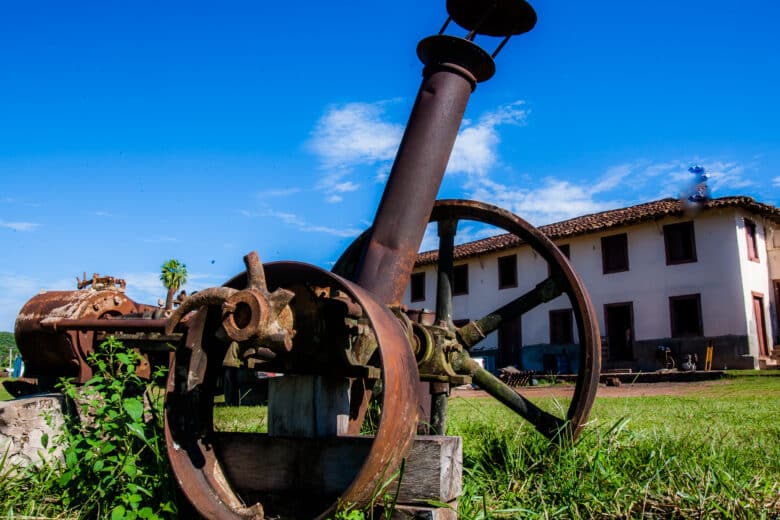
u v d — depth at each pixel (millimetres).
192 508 2463
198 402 2635
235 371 8195
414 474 2301
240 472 2611
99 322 4309
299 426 2568
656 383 17438
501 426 4938
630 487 2725
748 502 2559
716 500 2584
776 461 3393
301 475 2498
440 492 2254
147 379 3967
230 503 2516
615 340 22078
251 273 2234
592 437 3658
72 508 2570
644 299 21109
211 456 2625
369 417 3801
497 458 3373
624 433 3693
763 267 20734
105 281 5102
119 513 2271
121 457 2598
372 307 2322
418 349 3473
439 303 4230
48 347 4449
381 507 2275
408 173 3303
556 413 5324
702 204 19766
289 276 2498
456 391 16391
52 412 3338
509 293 24594
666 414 6398
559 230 23688
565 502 2664
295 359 2537
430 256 26922
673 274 20578
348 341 2576
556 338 23000
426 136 3373
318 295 2639
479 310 25547
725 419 5770
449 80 3486
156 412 3037
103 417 2861
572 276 3932
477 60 3539
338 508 2102
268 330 2186
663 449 3289
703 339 19734
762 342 19969
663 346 20422
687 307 20516
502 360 24406
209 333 2713
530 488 2914
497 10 3715
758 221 20875
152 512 2375
